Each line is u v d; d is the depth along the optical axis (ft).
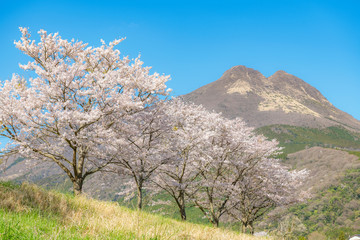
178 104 66.49
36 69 48.49
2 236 10.77
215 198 66.13
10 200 16.58
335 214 324.60
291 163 517.96
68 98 49.85
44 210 17.21
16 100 48.06
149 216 23.88
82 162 51.39
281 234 32.78
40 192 20.75
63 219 15.83
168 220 26.48
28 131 46.78
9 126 47.24
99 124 53.42
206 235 18.79
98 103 49.88
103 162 55.98
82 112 50.34
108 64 60.70
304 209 341.41
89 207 21.47
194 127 61.31
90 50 59.72
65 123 47.01
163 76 56.08
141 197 54.24
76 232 13.07
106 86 49.34
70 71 48.03
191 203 66.18
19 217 13.84
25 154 50.29
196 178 66.13
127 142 52.21
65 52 59.11
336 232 286.05
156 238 14.06
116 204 25.18
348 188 371.97
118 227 15.26
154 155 56.90
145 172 56.29
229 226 30.40
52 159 51.08
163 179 59.00
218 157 61.41
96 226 15.06
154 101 57.88
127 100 50.34
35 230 11.78
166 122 58.44
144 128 57.98
